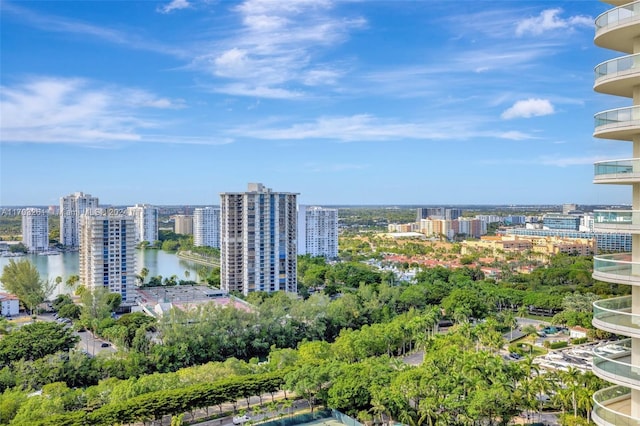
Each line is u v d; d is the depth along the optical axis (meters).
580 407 97.69
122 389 108.25
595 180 44.84
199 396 104.12
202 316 157.25
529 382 104.69
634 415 44.59
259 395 113.12
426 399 96.56
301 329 168.25
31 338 142.75
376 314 181.50
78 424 93.75
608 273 43.56
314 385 107.44
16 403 102.06
